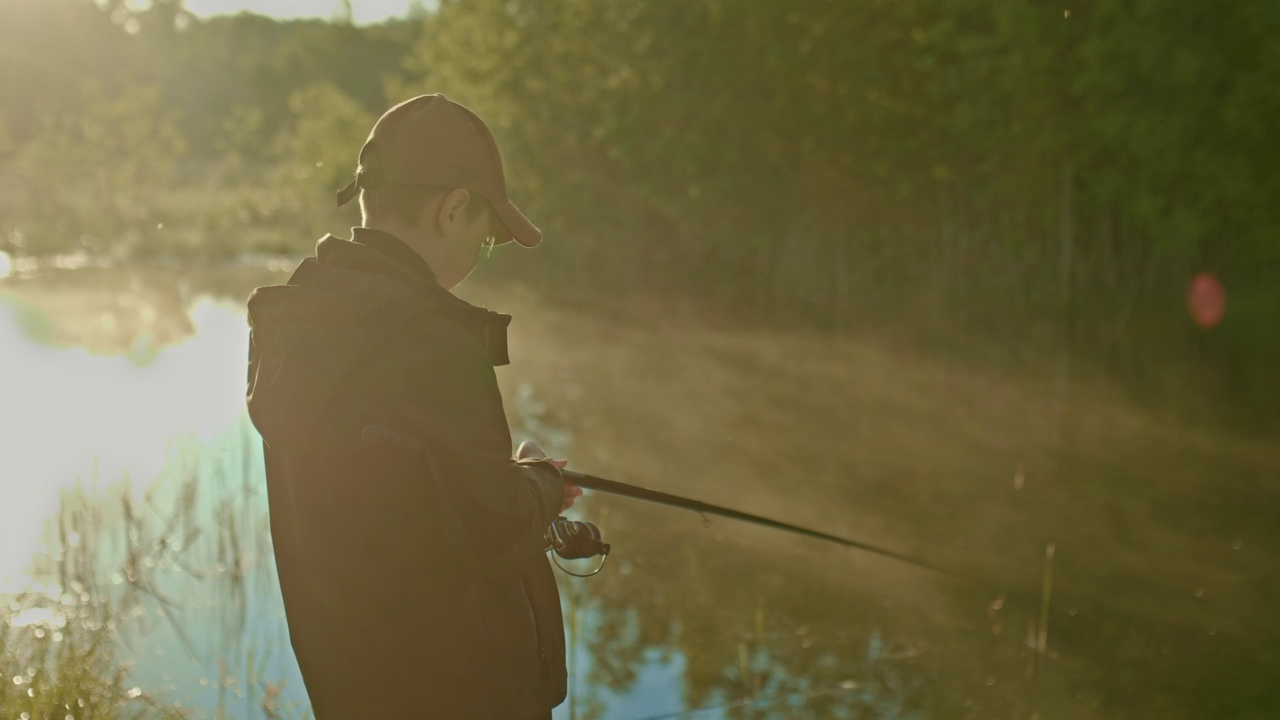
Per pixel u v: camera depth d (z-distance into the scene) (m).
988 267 9.97
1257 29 7.18
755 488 5.87
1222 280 8.16
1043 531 5.11
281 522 1.51
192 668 3.61
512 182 15.10
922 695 3.55
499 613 1.51
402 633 1.45
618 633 4.09
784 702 3.51
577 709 3.46
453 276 1.60
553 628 1.62
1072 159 8.76
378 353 1.43
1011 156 9.32
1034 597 4.33
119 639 3.83
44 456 6.32
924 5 9.48
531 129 14.63
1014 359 9.15
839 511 5.44
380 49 55.81
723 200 12.16
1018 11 8.35
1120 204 8.90
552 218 14.73
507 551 1.44
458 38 15.60
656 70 12.09
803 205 11.79
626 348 10.62
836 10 10.20
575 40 13.48
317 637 1.48
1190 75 7.46
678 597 4.41
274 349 1.48
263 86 55.06
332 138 20.03
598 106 13.61
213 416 7.41
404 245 1.51
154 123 25.36
